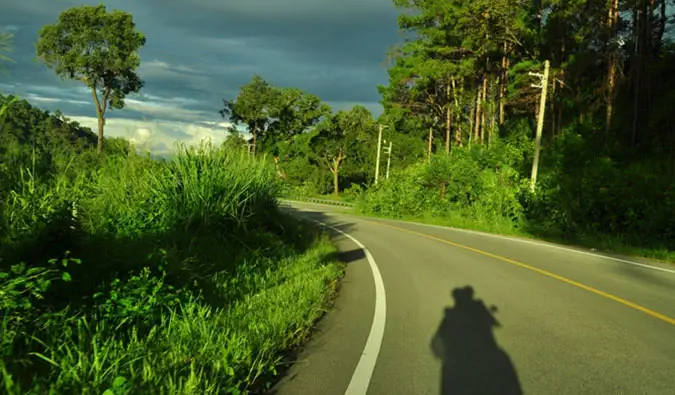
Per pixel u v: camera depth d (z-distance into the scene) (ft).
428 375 16.90
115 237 25.68
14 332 14.57
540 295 29.81
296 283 30.19
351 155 271.69
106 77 173.37
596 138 118.73
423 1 163.73
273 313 23.08
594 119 130.52
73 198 25.02
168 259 24.84
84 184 29.63
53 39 161.48
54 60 161.68
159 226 31.32
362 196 154.40
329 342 20.53
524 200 80.12
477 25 143.02
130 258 23.09
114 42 166.50
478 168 120.26
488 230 81.35
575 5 124.57
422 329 22.53
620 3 122.83
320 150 271.90
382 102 204.74
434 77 159.94
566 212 67.82
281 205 52.54
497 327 22.84
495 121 168.86
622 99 132.77
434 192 118.93
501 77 159.33
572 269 39.73
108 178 32.86
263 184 45.19
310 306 25.61
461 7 147.43
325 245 52.34
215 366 15.79
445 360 18.39
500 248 54.70
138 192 33.68
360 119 277.23
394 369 17.43
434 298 29.17
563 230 67.21
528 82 137.49
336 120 274.98
